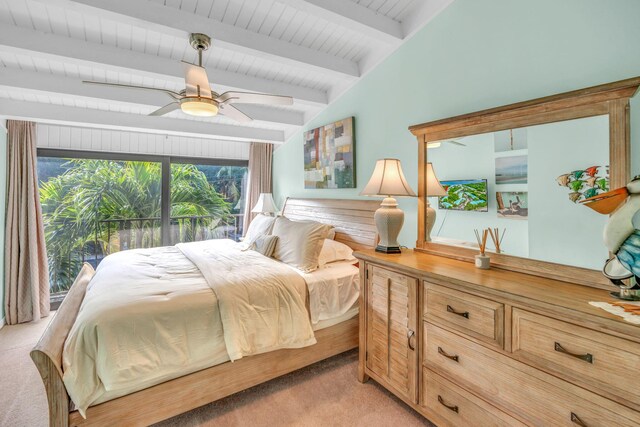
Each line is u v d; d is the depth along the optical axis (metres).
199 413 1.90
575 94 1.42
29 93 2.85
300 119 4.05
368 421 1.84
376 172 2.24
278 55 2.54
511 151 1.72
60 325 1.68
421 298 1.74
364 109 3.03
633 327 0.97
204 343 1.81
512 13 1.83
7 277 3.29
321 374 2.32
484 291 1.40
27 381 2.29
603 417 1.05
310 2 2.04
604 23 1.47
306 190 4.09
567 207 1.50
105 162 4.07
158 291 1.90
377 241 2.76
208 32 2.19
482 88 1.99
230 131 4.23
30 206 3.37
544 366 1.21
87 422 1.51
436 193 2.15
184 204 4.63
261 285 2.09
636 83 1.24
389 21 2.43
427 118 2.38
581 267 1.45
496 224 1.79
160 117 3.75
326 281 2.36
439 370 1.64
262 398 2.04
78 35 2.27
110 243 4.13
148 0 1.96
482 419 1.42
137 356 1.59
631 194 1.15
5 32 2.07
